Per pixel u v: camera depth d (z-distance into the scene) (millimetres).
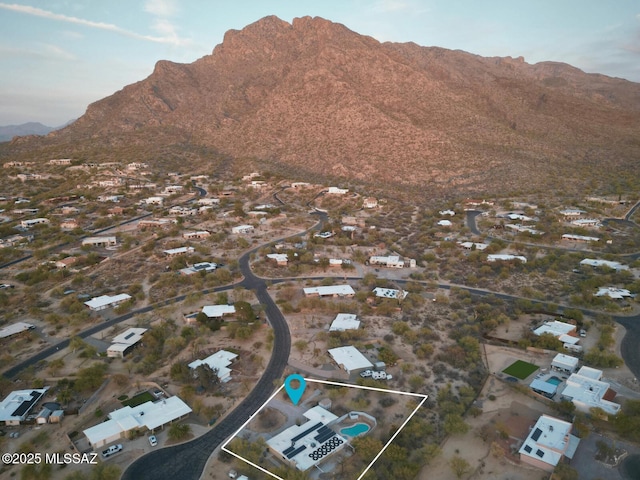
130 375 87688
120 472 63281
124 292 127938
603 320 106062
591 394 78062
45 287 131625
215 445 69000
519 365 90938
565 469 61406
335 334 101562
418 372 88188
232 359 91750
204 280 135750
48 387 83125
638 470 62844
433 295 127188
